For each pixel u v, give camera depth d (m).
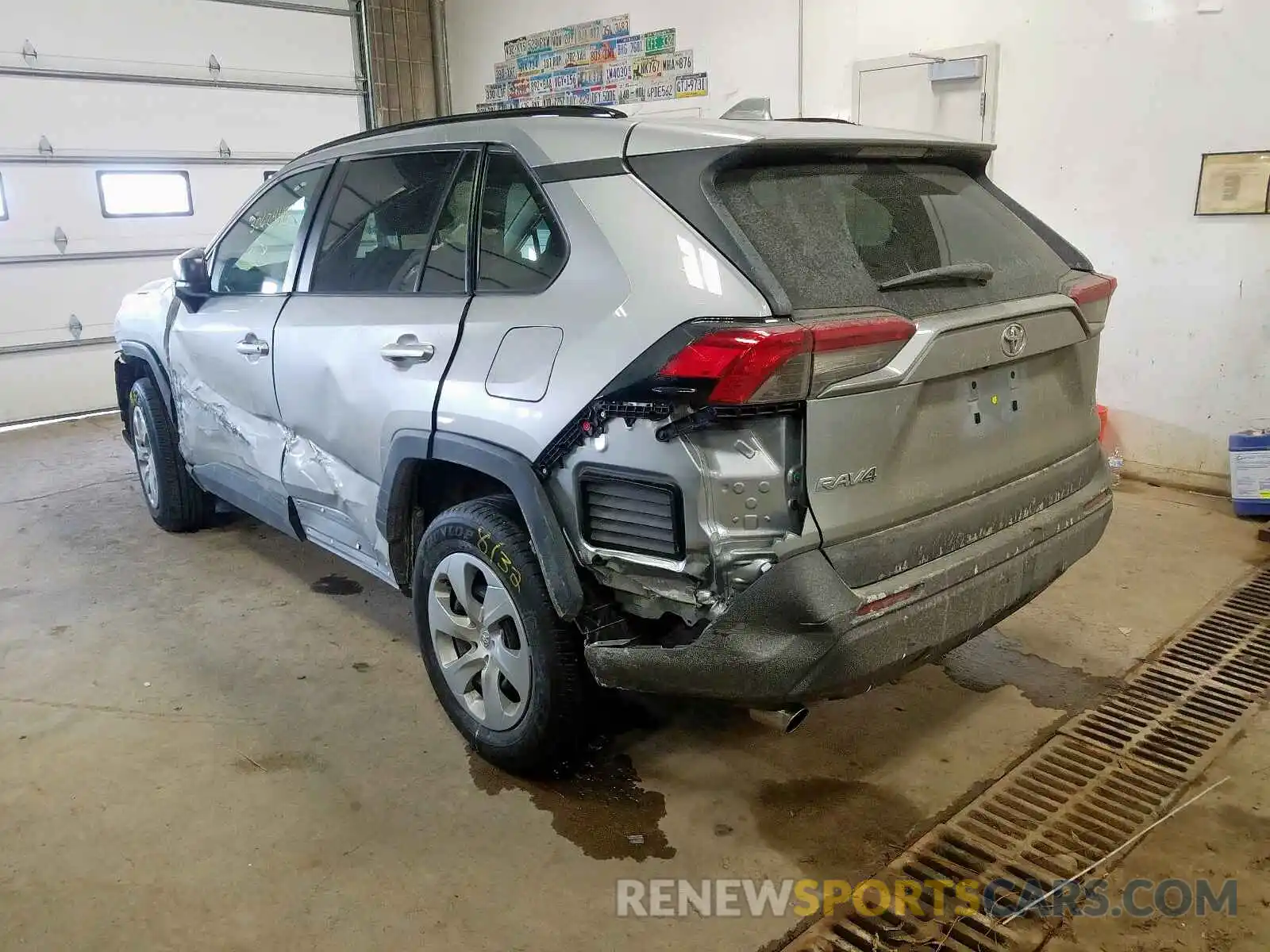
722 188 1.97
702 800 2.39
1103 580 3.65
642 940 1.94
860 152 2.18
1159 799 2.35
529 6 7.84
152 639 3.34
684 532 1.88
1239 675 2.95
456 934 1.96
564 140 2.24
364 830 2.29
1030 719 2.73
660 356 1.86
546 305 2.16
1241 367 4.54
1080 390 2.51
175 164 7.32
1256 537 4.04
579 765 2.51
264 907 2.04
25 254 6.70
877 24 5.48
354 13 8.19
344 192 2.99
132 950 1.92
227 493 3.72
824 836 2.25
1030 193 5.05
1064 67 4.80
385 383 2.58
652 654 2.00
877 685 1.99
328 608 3.59
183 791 2.45
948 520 2.06
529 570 2.25
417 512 2.71
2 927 1.99
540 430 2.11
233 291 3.53
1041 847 2.19
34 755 2.62
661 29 6.86
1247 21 4.23
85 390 7.15
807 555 1.83
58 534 4.46
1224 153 4.40
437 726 2.76
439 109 8.96
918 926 1.96
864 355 1.82
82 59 6.75
